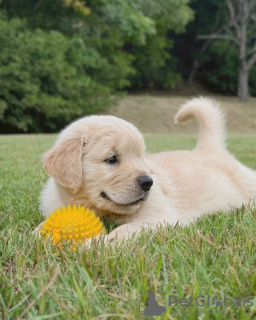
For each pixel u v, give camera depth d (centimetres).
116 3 559
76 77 536
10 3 564
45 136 352
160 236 67
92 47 584
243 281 54
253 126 589
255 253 60
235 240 65
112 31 590
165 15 698
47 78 507
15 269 59
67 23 562
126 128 76
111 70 583
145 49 750
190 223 77
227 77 895
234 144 272
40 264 58
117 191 71
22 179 110
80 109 523
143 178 72
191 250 62
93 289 52
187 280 54
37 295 51
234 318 50
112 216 76
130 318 47
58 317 49
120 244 63
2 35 482
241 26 743
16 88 474
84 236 65
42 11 568
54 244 63
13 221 77
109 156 73
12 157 164
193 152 99
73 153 73
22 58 481
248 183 95
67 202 76
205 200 87
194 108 104
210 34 866
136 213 76
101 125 75
